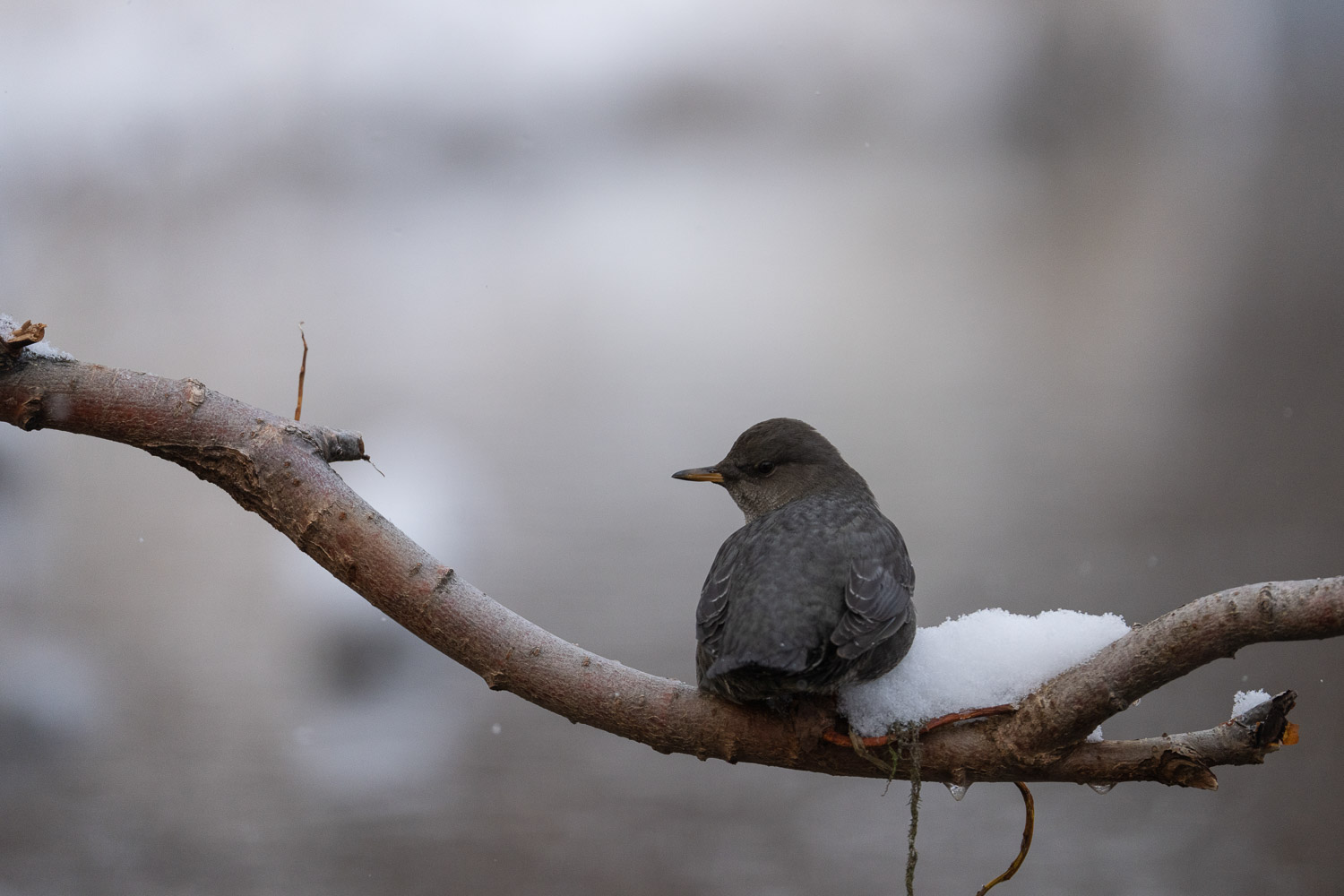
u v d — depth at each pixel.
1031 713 6.08
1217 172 30.38
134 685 6.54
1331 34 44.12
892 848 6.41
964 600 6.91
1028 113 43.75
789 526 6.16
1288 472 9.37
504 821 6.41
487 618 6.10
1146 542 7.88
